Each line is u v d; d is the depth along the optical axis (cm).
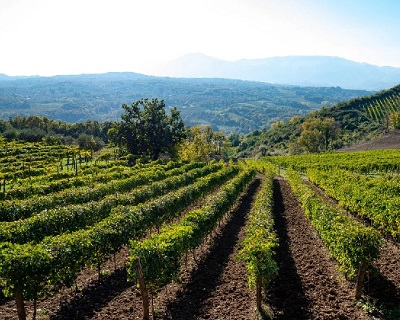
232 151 16125
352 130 13338
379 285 1308
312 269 1518
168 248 1277
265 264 1153
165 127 7881
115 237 1555
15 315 1173
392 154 6962
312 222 2083
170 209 2233
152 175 4103
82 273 1559
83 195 2850
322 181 3709
